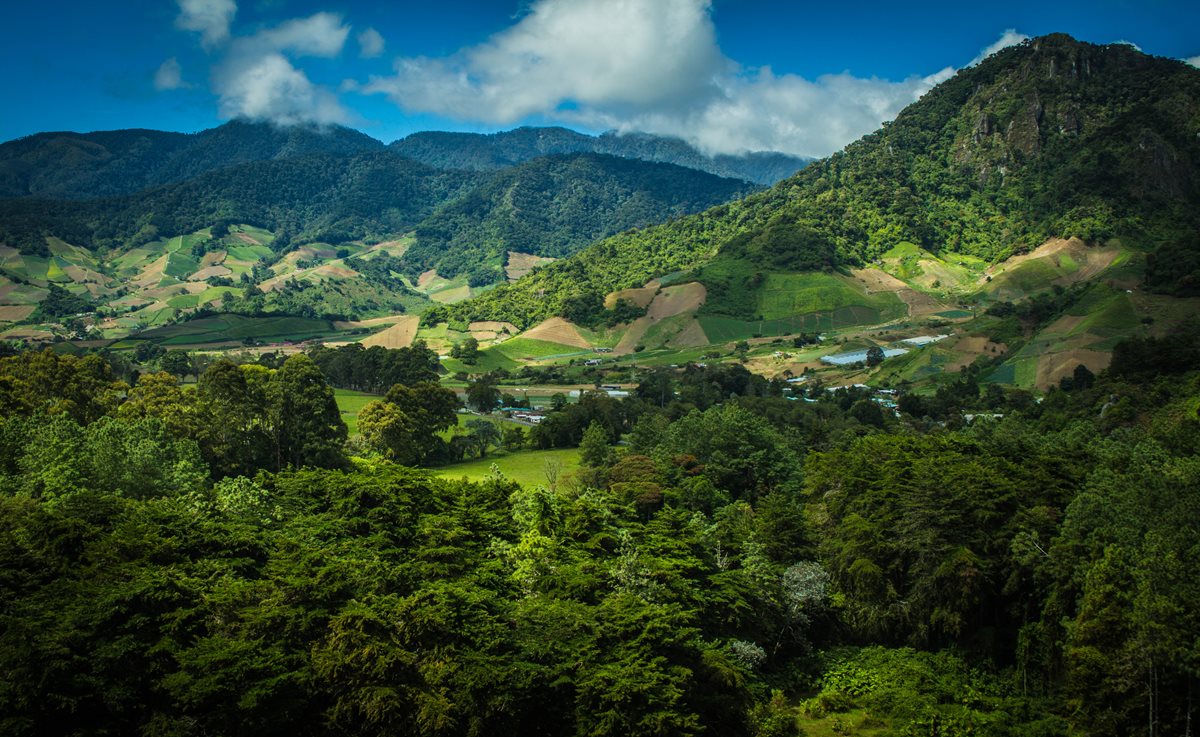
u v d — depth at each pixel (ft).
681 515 261.24
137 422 283.38
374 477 255.50
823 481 317.83
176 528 188.24
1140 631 169.17
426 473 293.43
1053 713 193.47
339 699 148.05
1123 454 273.54
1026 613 219.20
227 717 138.62
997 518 231.50
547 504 247.91
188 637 152.56
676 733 152.87
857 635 242.58
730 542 258.98
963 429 480.23
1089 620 180.86
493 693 149.89
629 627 172.24
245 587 165.68
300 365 375.66
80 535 173.78
